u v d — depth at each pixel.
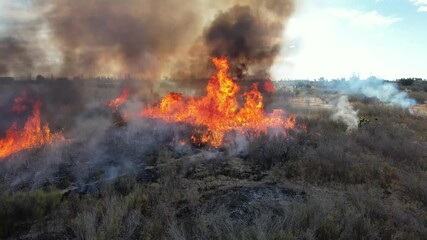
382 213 5.71
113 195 6.36
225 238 4.77
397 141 11.34
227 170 8.62
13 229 5.37
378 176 8.04
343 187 7.34
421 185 7.06
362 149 10.63
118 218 5.11
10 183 7.45
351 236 4.86
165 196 6.44
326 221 4.99
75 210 5.96
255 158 9.41
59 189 7.27
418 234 5.12
